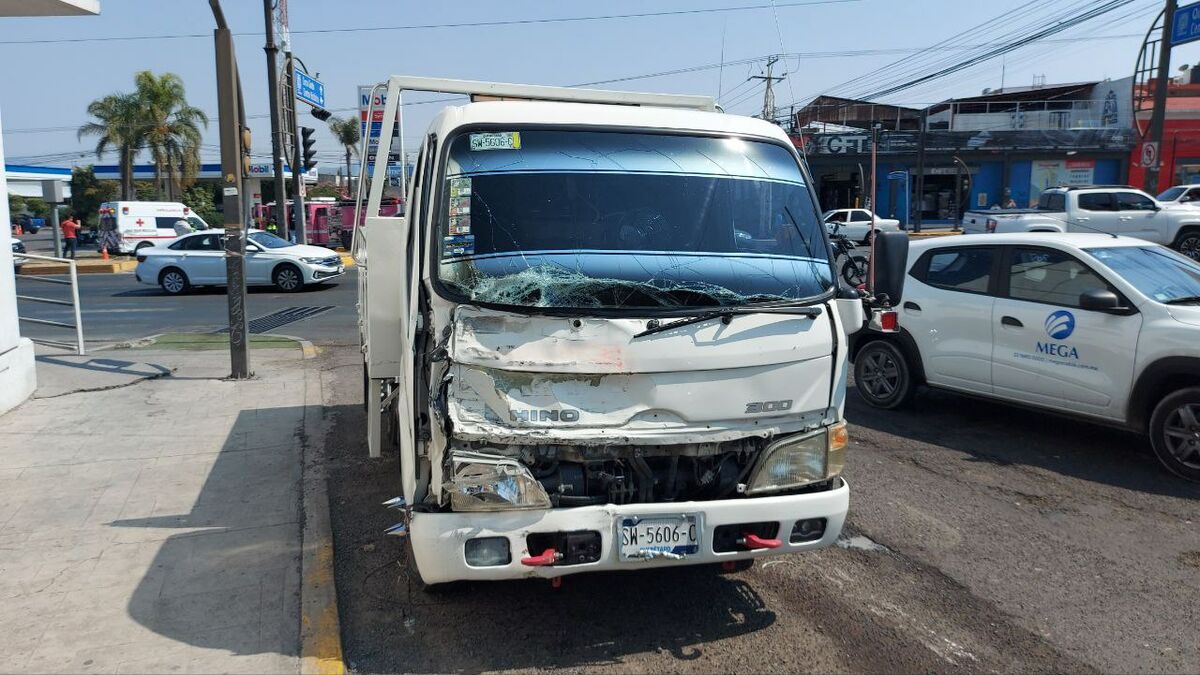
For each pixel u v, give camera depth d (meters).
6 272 7.87
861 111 44.53
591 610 4.25
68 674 3.60
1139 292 6.36
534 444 3.46
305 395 8.62
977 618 4.21
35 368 8.95
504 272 3.62
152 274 19.91
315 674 3.61
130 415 7.78
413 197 4.20
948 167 40.25
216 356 10.84
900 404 8.05
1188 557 4.90
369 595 4.42
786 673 3.71
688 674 3.69
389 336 4.51
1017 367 7.05
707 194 4.04
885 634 4.05
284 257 19.75
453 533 3.38
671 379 3.57
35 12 8.84
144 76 42.38
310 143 25.50
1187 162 40.03
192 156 44.00
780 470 3.74
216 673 3.62
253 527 5.23
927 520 5.47
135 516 5.40
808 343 3.80
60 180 28.30
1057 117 41.62
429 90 5.09
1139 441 7.07
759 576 4.66
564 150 3.99
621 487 3.58
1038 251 7.07
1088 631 4.09
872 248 4.25
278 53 23.75
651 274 3.73
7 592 4.36
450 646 3.92
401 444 3.96
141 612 4.15
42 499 5.69
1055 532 5.27
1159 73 21.72
